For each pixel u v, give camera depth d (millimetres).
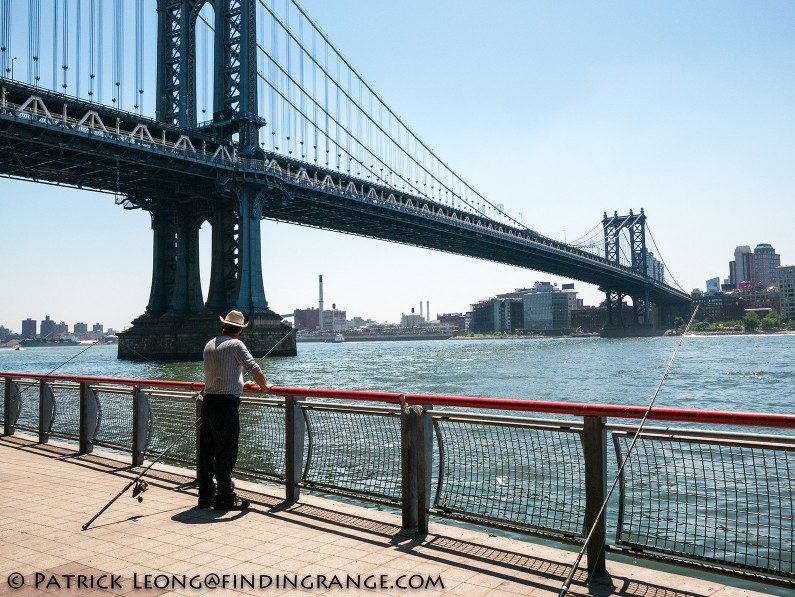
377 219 86375
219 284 70500
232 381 6152
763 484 9789
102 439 8875
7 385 10828
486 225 108188
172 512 5965
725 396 33344
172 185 70438
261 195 69812
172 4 76500
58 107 56625
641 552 4402
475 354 94875
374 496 5820
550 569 4480
